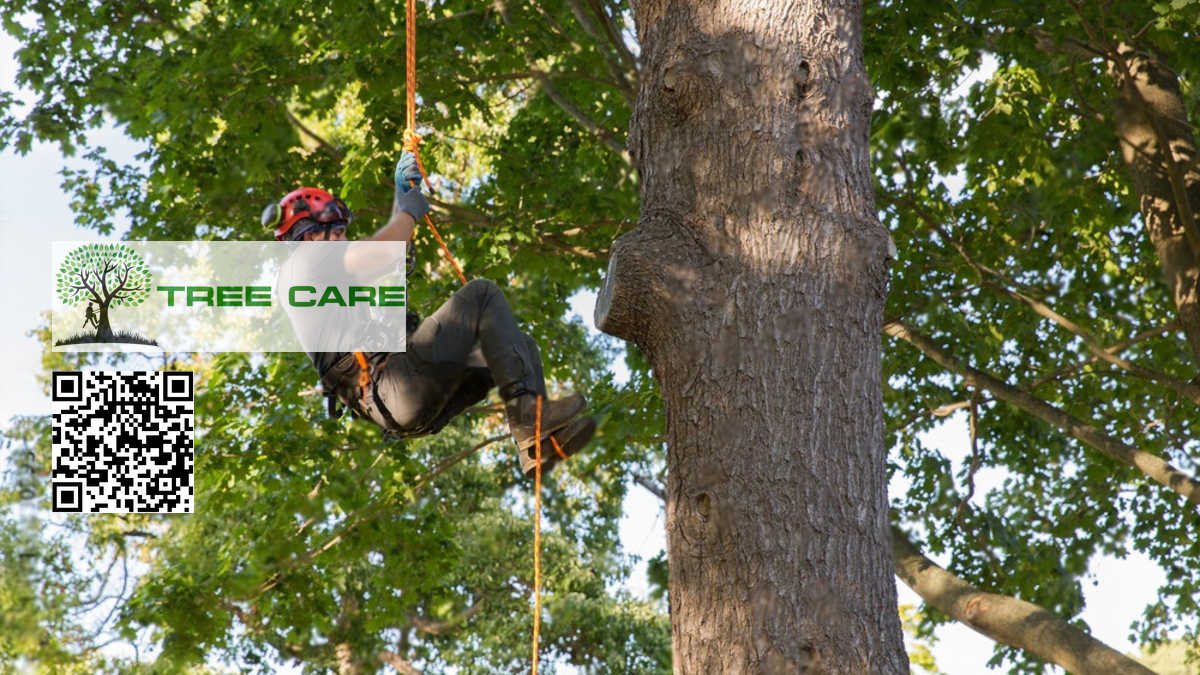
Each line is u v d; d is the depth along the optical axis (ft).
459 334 20.70
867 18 45.01
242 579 52.31
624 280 18.08
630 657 103.96
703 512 16.85
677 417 17.54
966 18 44.14
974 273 51.08
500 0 47.50
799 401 16.94
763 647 16.01
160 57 48.80
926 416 57.88
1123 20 43.62
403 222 20.77
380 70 46.47
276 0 47.75
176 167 51.01
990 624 40.34
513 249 50.67
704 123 18.40
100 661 68.49
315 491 53.31
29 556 66.28
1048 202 49.14
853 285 17.67
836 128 18.31
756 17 18.65
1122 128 46.93
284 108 48.85
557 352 59.47
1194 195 45.03
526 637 101.71
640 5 20.06
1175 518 57.98
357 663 97.19
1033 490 60.18
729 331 17.38
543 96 52.95
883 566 16.71
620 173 51.67
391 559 55.62
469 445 100.48
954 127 47.78
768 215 17.75
